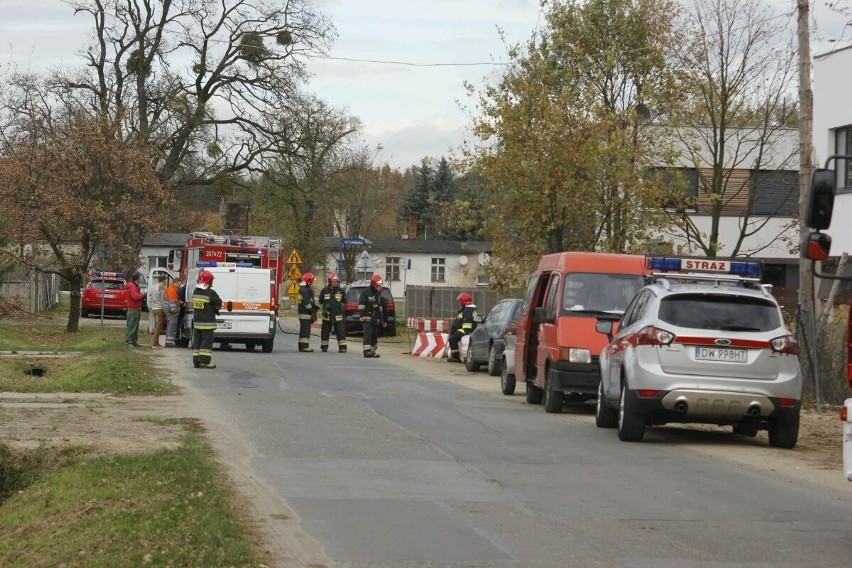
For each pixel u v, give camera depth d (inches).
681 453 697.0
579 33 1769.2
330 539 424.2
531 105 1519.4
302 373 1275.8
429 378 1289.4
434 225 5969.5
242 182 2965.1
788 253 2324.1
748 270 780.0
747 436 822.5
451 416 866.1
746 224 2071.9
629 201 1521.9
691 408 712.4
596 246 1556.3
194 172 2758.4
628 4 1786.4
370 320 1663.4
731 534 451.2
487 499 518.0
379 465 609.6
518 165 1485.0
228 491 515.8
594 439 755.4
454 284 5201.8
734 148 2180.1
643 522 471.8
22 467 625.3
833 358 1005.2
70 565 384.8
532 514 484.4
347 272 3245.6
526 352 1018.7
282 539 421.7
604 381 816.9
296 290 2746.1
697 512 498.3
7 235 1759.4
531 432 784.9
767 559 407.8
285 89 2652.6
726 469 633.6
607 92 1808.6
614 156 1508.4
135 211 2092.8
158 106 2581.2
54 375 1206.9
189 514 449.1
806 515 497.4
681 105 1891.0
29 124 2054.6
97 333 2073.1
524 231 1536.7
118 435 712.4
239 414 839.7
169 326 1729.8
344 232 3506.4
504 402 1022.4
